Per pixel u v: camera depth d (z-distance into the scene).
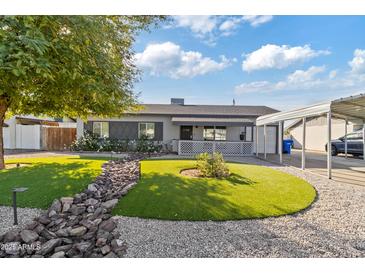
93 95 6.13
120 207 6.40
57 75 5.87
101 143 23.47
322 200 7.57
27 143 26.14
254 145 25.09
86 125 24.53
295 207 6.64
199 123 22.56
